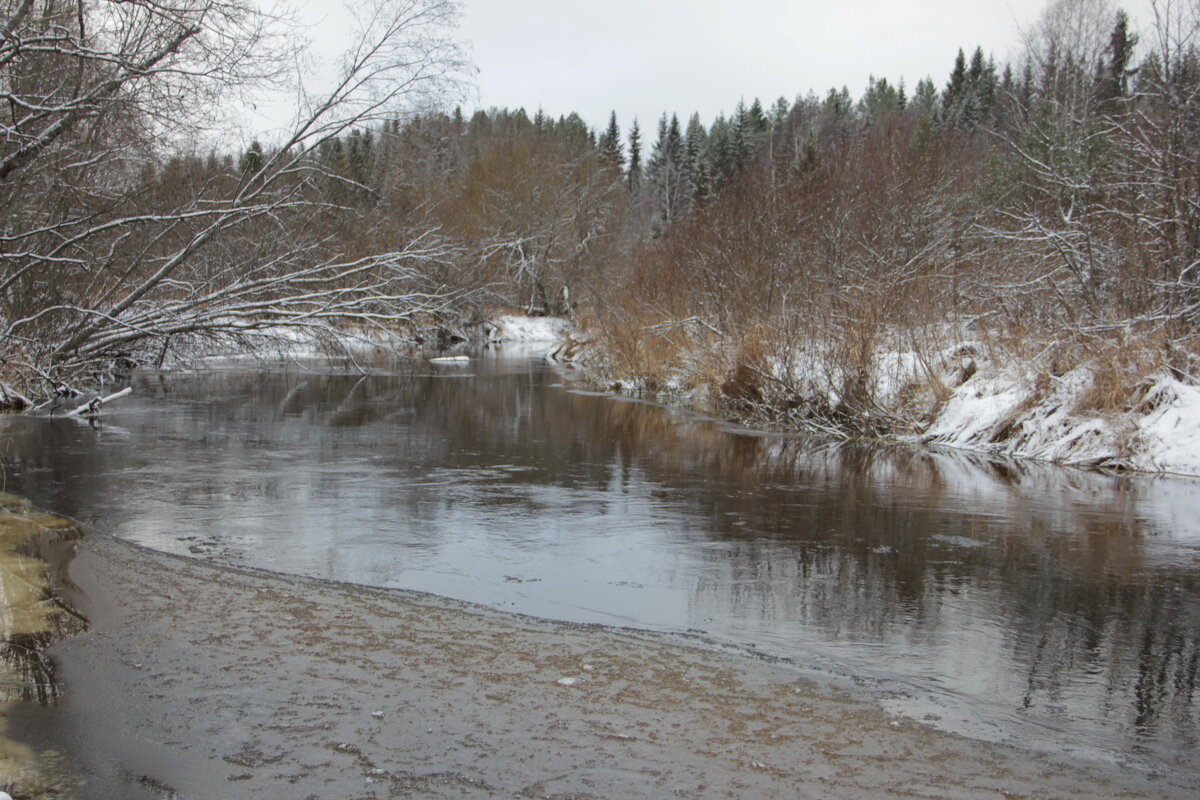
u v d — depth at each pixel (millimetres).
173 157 15742
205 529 9805
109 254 15664
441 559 8852
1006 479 13672
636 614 7301
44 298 14852
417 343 20812
